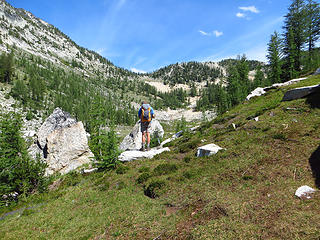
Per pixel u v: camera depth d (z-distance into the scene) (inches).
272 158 305.9
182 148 559.8
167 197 296.4
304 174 237.1
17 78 4638.3
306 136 335.0
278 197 205.3
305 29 1635.1
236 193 241.6
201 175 331.6
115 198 343.6
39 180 607.8
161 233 207.3
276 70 1731.1
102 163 549.3
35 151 1000.2
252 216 185.3
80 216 312.8
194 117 5196.9
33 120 3080.7
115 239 222.2
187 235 189.0
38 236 276.4
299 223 155.3
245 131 495.5
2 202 542.0
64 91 5452.8
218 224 187.5
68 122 1160.8
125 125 4933.6
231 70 2314.2
